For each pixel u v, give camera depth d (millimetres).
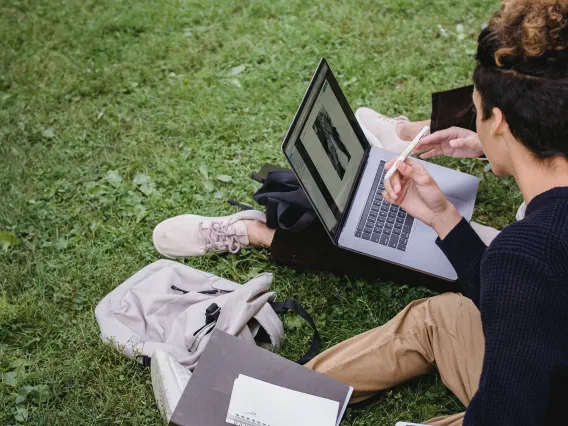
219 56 4051
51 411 2494
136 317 2662
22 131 3684
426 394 2457
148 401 2521
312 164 2463
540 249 1424
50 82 3980
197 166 3434
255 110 3707
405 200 2213
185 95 3830
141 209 3227
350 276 2867
